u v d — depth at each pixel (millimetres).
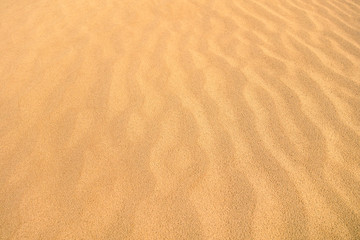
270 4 3189
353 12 2992
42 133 1727
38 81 2148
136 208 1331
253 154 1549
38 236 1251
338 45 2451
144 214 1308
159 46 2516
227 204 1330
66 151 1613
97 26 2902
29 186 1443
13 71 2271
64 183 1450
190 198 1359
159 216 1297
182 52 2418
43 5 3453
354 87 1970
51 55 2461
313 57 2303
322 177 1423
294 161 1503
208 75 2137
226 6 3162
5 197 1400
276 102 1871
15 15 3246
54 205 1358
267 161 1510
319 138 1618
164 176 1460
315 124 1704
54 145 1650
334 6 3129
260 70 2176
